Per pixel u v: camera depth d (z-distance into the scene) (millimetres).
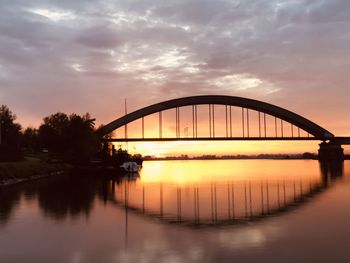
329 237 22031
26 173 70688
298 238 21828
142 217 29219
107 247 20219
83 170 103500
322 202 37438
